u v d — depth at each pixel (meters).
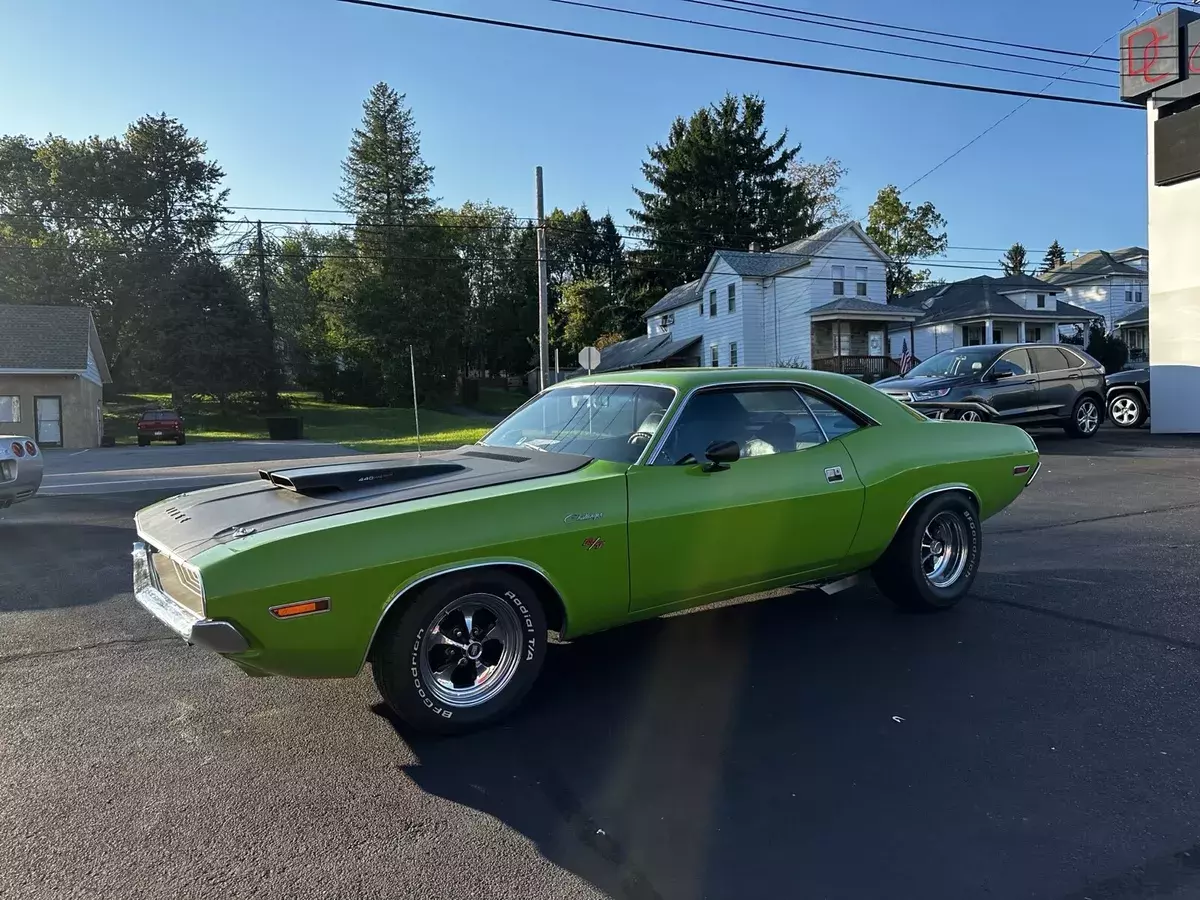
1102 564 6.27
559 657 4.42
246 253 52.50
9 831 2.74
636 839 2.66
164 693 4.02
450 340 55.59
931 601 4.96
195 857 2.58
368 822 2.79
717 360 42.59
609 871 2.48
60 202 49.41
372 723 3.63
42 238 49.47
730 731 3.48
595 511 3.59
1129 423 17.44
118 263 47.75
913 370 15.28
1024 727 3.46
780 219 57.66
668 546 3.80
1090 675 4.04
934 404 6.73
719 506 3.93
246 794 3.00
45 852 2.61
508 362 75.00
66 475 16.73
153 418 32.94
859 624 4.90
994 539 7.25
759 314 40.09
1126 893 2.33
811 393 4.59
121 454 25.20
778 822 2.75
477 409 55.28
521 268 73.12
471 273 71.75
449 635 3.43
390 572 3.14
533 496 3.49
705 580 3.98
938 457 4.88
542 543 3.44
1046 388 14.30
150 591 3.47
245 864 2.54
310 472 3.74
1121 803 2.84
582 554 3.56
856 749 3.28
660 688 3.96
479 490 3.50
